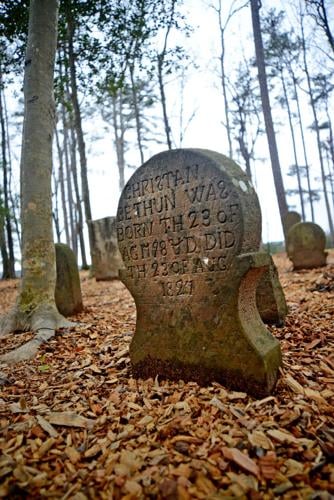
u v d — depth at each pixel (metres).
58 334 4.50
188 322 2.89
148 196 3.14
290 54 19.41
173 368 2.97
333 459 1.82
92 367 3.34
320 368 2.91
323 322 4.15
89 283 10.80
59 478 1.78
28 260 4.93
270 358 2.60
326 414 2.26
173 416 2.30
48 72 5.05
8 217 16.64
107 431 2.21
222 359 2.70
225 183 2.66
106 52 7.35
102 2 6.46
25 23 6.25
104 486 1.71
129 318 5.40
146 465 1.84
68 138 22.86
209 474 1.75
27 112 4.98
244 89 21.31
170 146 14.66
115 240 10.87
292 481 1.70
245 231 2.59
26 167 4.95
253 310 2.87
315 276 7.62
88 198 12.46
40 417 2.37
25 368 3.45
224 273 2.68
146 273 3.16
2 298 9.93
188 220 2.88
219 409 2.33
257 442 1.96
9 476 1.79
